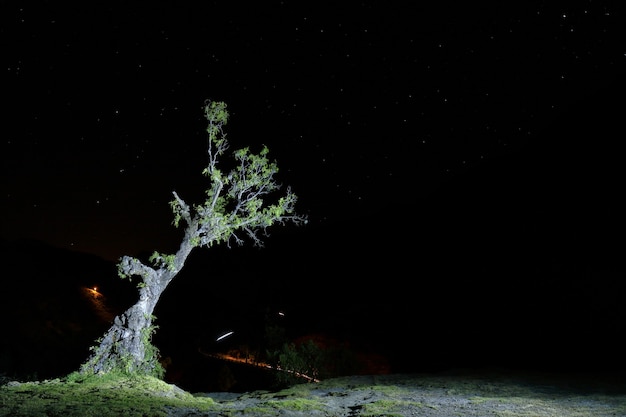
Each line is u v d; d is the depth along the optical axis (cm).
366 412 827
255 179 1258
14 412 671
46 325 2905
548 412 807
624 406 834
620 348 1695
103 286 3922
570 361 1725
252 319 3691
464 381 1213
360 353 2656
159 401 827
